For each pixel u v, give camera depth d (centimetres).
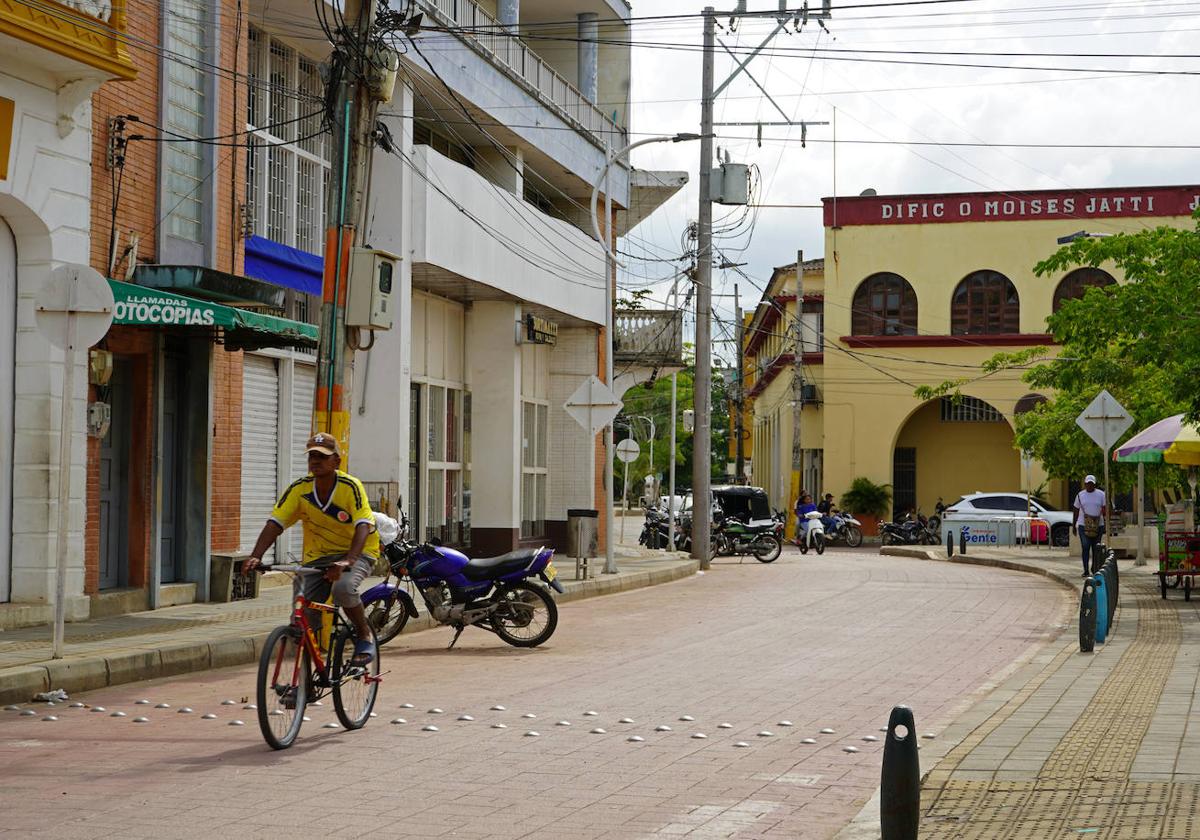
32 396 1541
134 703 1138
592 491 3525
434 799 791
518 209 2941
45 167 1532
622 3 3500
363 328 1523
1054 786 773
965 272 5203
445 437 2908
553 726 1037
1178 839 644
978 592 2456
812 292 5734
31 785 818
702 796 805
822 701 1168
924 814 715
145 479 1741
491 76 2712
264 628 1538
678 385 9819
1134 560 3541
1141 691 1153
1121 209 5069
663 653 1516
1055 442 3825
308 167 2259
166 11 1761
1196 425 2266
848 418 5288
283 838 698
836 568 3353
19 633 1448
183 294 1688
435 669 1379
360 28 1507
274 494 2112
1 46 1434
